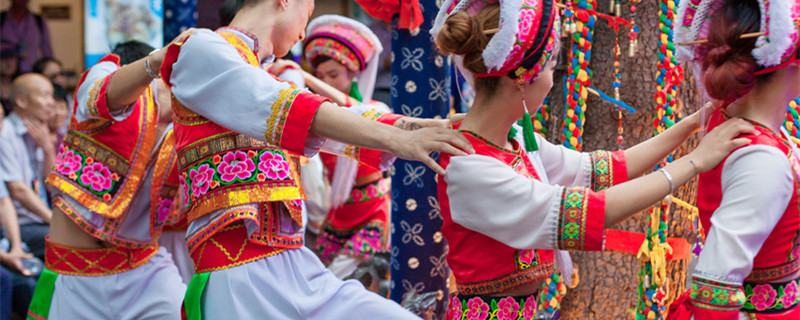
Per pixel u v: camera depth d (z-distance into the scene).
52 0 5.50
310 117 1.71
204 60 1.83
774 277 1.64
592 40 2.50
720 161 1.61
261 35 2.01
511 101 1.70
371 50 3.72
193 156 1.91
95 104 2.18
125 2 5.38
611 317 2.53
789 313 1.65
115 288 2.36
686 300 1.74
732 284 1.53
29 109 4.22
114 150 2.32
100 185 2.31
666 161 2.39
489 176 1.63
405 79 2.67
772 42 1.51
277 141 1.74
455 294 1.85
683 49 1.69
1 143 3.99
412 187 2.67
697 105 2.43
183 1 3.64
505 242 1.65
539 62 1.64
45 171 4.32
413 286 2.68
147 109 2.36
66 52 5.53
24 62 5.19
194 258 1.94
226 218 1.85
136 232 2.38
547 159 1.97
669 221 2.44
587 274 2.56
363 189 3.71
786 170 1.55
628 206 1.58
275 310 1.88
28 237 4.03
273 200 1.88
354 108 2.13
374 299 1.94
